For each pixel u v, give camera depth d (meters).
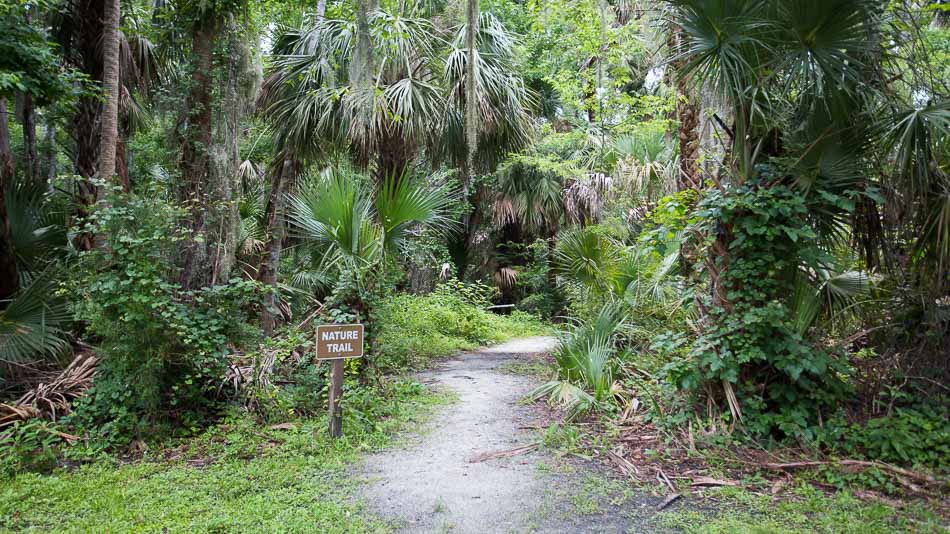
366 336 6.14
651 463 4.14
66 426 4.75
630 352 6.22
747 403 4.45
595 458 4.29
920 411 4.37
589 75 10.26
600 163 12.43
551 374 7.33
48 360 5.67
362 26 6.84
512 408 5.77
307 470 4.04
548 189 13.84
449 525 3.16
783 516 3.26
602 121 10.41
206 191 6.21
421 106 8.32
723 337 4.57
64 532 3.07
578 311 8.12
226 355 5.10
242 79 7.07
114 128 5.94
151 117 9.35
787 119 4.64
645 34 8.70
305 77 8.48
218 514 3.29
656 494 3.60
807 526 3.11
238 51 6.90
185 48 6.88
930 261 4.55
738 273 4.48
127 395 4.66
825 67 4.09
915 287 4.68
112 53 5.91
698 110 6.31
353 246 6.05
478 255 15.91
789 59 4.20
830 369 4.51
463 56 8.92
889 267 4.71
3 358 5.26
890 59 4.55
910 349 4.68
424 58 9.04
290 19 10.16
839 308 4.88
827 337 4.83
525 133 10.00
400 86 8.34
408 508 3.40
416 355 8.84
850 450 4.03
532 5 9.55
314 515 3.27
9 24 5.60
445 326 11.08
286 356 5.67
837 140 4.41
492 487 3.73
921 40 4.54
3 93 5.62
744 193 4.52
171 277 5.21
